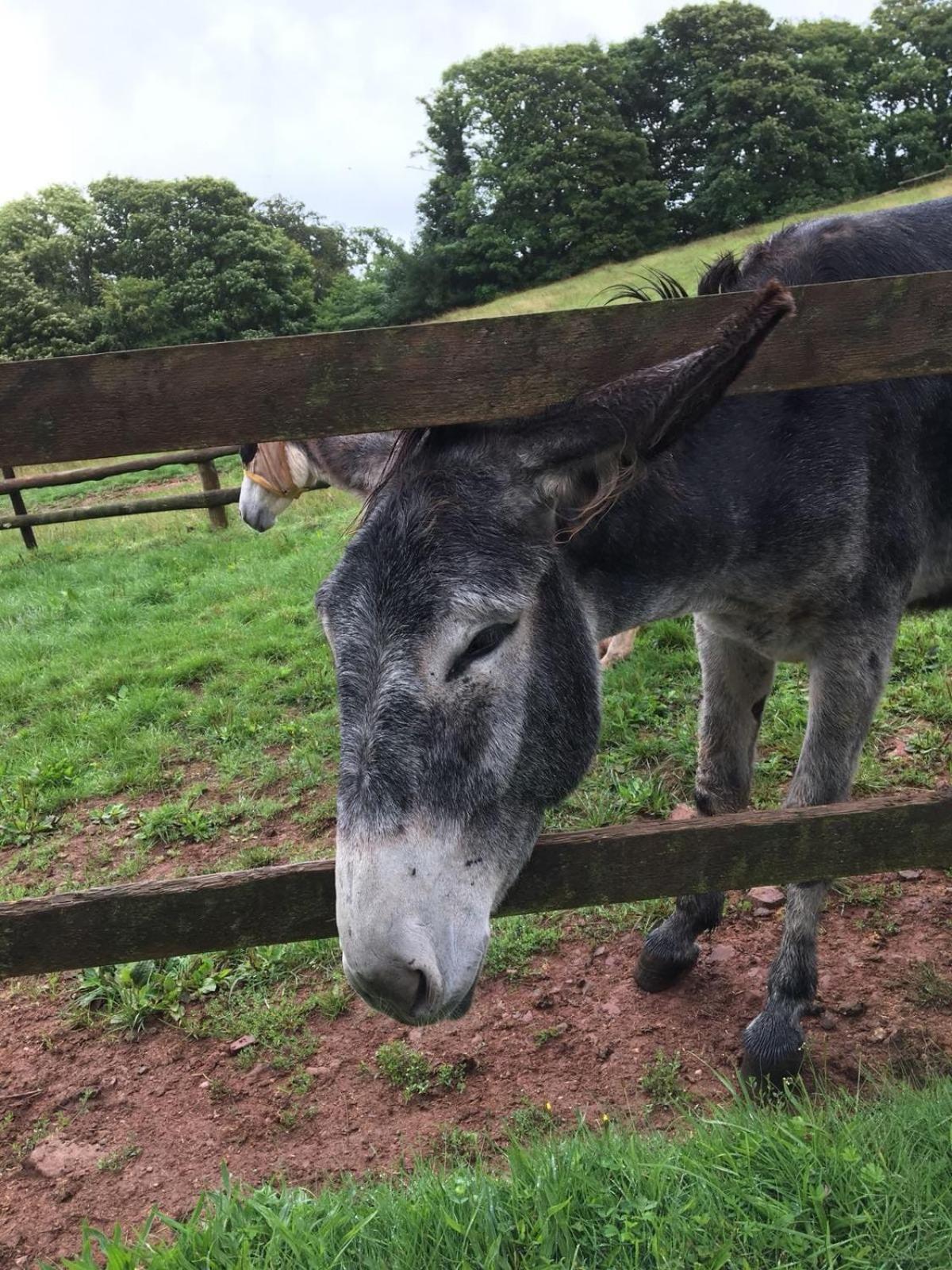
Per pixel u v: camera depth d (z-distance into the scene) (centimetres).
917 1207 179
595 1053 279
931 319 176
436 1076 278
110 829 451
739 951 314
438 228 4350
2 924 180
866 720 258
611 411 171
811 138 3584
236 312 4331
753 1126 208
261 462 780
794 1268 169
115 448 155
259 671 581
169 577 835
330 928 191
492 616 179
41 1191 260
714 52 3781
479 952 178
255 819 437
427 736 171
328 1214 199
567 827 382
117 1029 322
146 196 4388
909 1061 257
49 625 754
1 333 4178
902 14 3975
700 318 175
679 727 438
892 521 247
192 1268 187
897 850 199
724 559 238
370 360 161
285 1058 296
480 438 189
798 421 236
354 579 180
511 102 3850
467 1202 194
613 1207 187
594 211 3791
